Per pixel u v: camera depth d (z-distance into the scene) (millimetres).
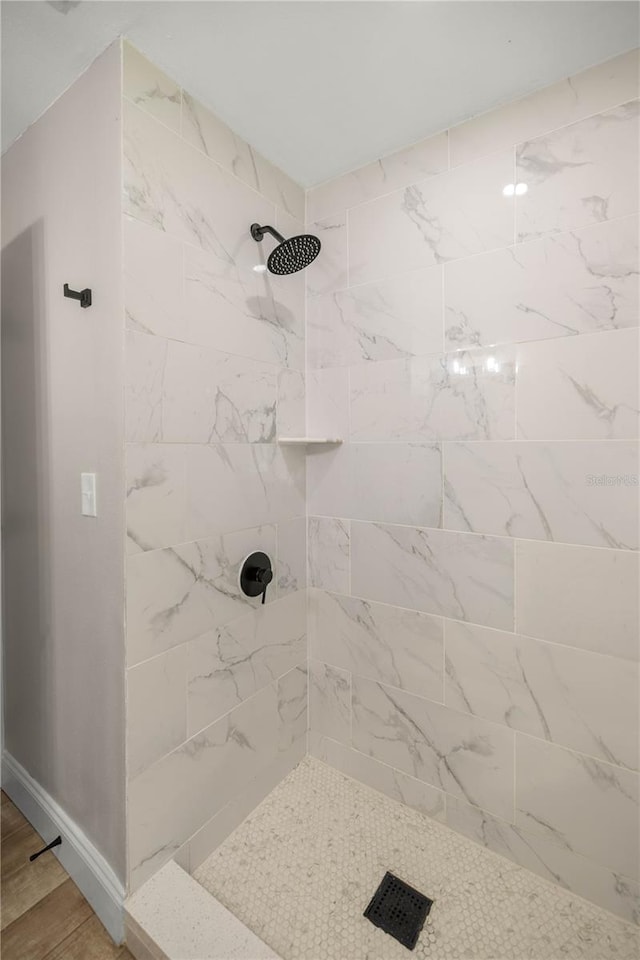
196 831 1177
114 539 1017
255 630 1346
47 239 1183
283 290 1423
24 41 962
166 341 1065
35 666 1314
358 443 1419
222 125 1202
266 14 905
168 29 938
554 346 1094
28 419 1287
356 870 1170
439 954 986
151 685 1056
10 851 1251
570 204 1065
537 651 1144
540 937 1019
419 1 876
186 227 1109
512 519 1163
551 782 1134
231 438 1249
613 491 1037
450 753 1282
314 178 1454
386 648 1389
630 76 990
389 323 1345
